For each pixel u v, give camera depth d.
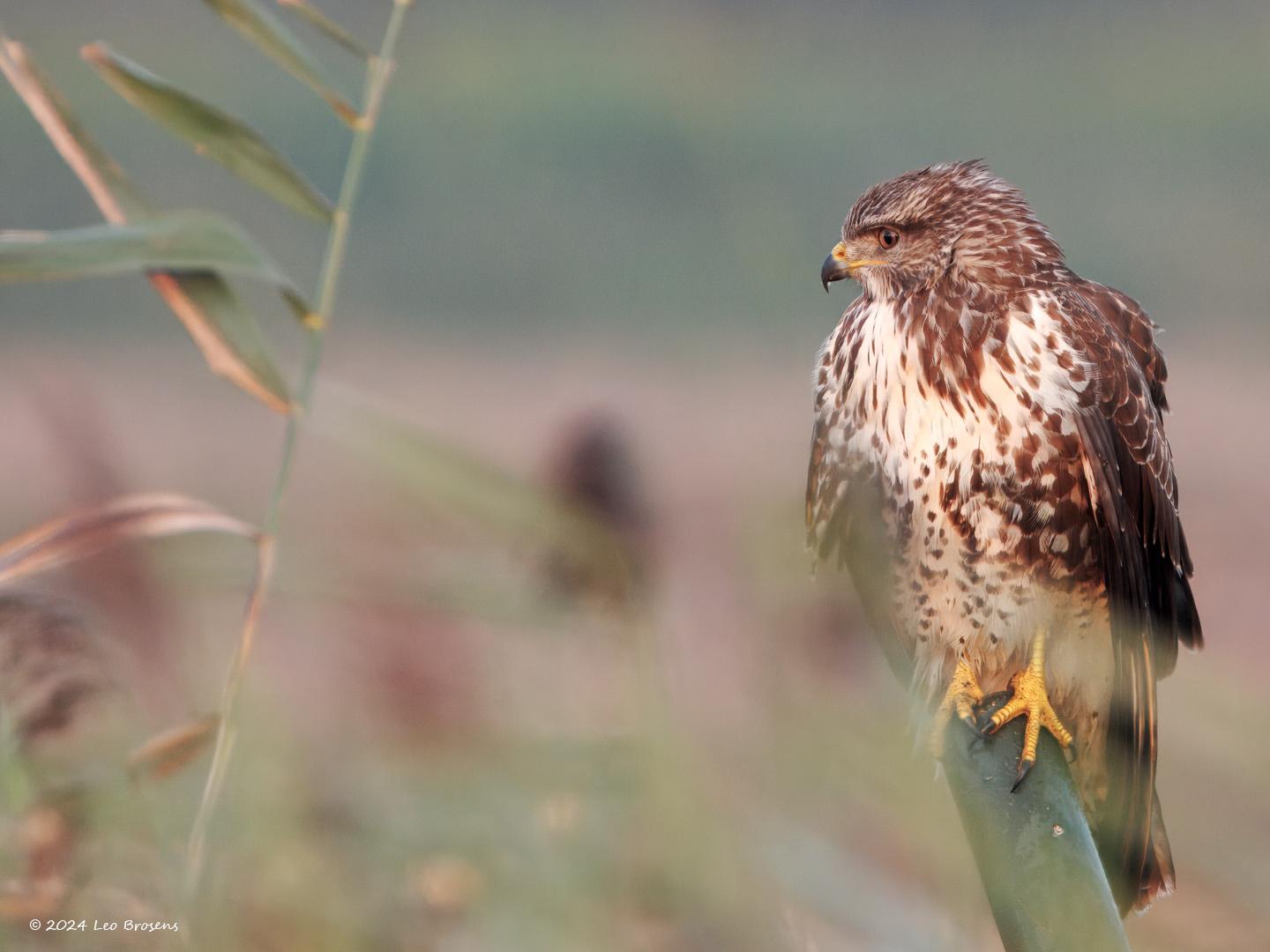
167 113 13.20
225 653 13.29
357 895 13.17
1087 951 13.12
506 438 25.58
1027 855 13.16
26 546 13.16
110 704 13.15
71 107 13.18
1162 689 13.16
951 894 13.05
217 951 13.10
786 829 13.05
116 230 13.15
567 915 13.10
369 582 13.19
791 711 13.06
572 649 13.21
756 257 13.18
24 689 13.13
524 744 13.18
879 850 13.06
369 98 13.23
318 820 13.20
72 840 13.12
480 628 13.29
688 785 13.06
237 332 13.19
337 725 13.29
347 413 13.16
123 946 13.09
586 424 13.48
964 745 13.22
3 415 22.98
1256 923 13.11
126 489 13.23
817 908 13.05
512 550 13.19
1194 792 13.13
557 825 13.13
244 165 13.20
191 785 13.20
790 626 13.08
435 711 13.27
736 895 13.05
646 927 13.06
